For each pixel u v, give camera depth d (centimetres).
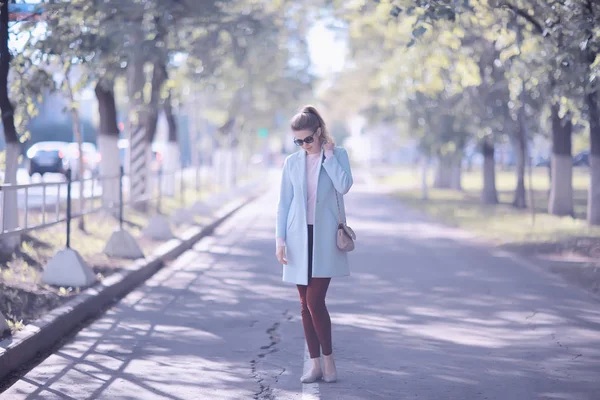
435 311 1052
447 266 1510
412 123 3381
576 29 1295
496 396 666
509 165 8888
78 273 1115
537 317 1007
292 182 704
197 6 1828
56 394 667
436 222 2566
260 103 4341
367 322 979
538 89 2077
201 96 4103
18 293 1009
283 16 2788
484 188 3494
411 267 1497
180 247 1753
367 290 1228
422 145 3444
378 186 5431
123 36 1605
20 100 1514
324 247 694
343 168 695
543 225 2308
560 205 2620
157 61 1822
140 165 2377
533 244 1816
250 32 2073
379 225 2450
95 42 1583
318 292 698
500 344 858
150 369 753
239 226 2456
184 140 7556
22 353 775
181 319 1001
